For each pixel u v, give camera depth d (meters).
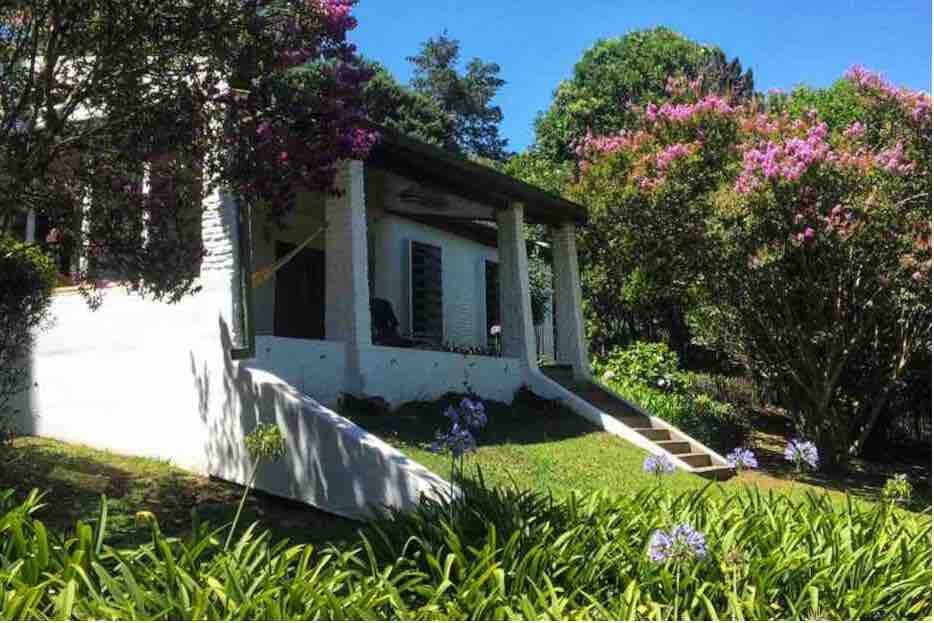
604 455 10.92
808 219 12.44
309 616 3.89
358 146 8.40
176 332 9.79
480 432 10.94
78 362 10.66
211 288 9.49
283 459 8.45
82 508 7.30
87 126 8.09
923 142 13.45
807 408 14.48
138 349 10.12
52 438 10.69
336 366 10.66
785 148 12.66
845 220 12.34
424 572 4.98
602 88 31.09
